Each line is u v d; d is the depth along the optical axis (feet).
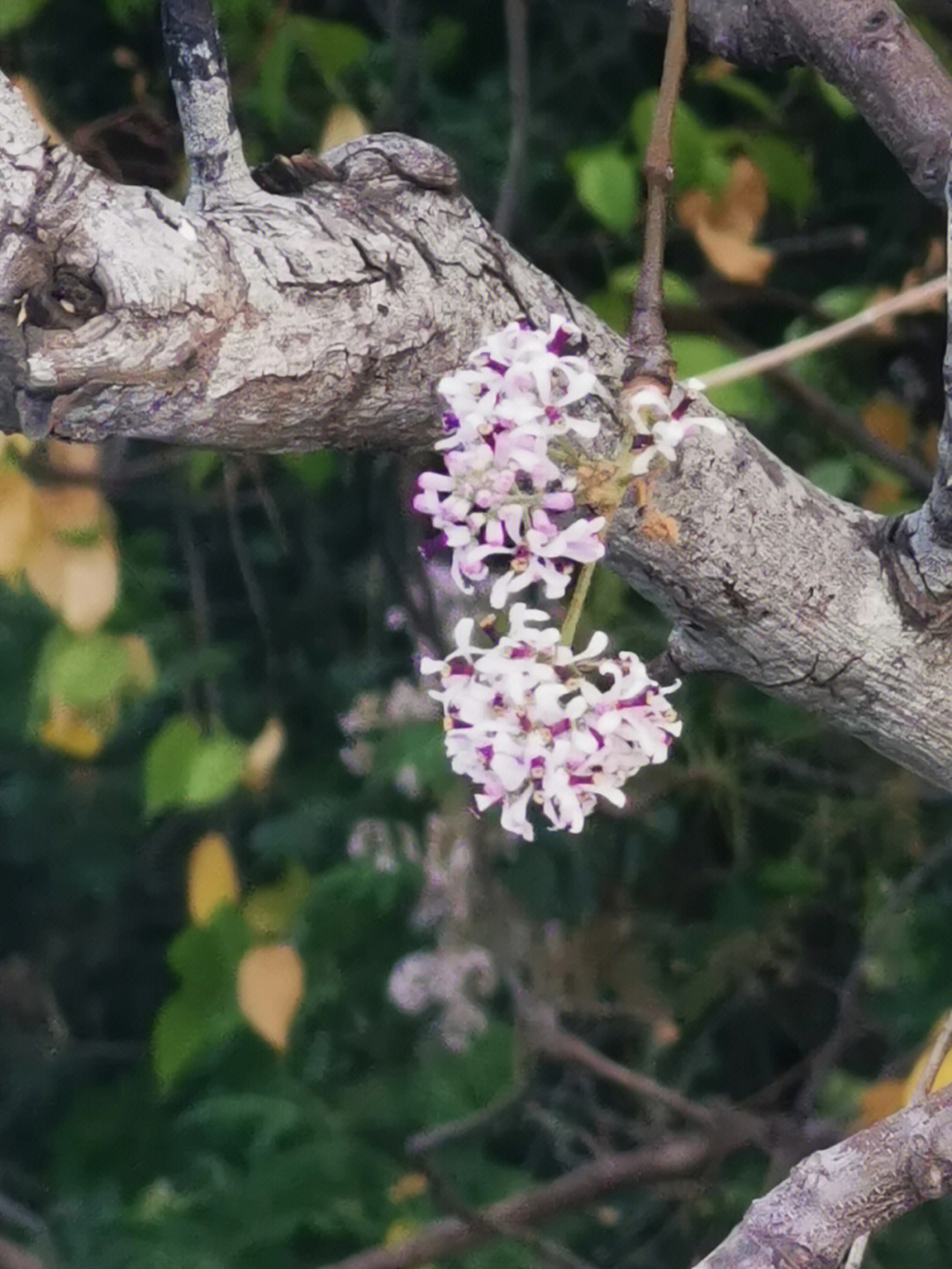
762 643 1.37
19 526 2.26
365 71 2.72
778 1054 3.52
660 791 2.95
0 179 1.08
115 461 2.53
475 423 1.12
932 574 1.34
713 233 2.27
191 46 1.18
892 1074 2.76
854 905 3.24
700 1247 3.30
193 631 3.24
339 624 3.59
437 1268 3.48
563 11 2.77
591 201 2.12
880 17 1.54
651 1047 3.37
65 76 2.63
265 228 1.17
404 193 1.24
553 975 3.13
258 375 1.16
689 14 1.64
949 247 1.24
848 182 2.78
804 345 1.53
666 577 1.34
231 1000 2.37
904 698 1.38
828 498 1.38
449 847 3.19
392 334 1.20
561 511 1.14
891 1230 3.17
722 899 3.19
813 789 3.16
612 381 1.29
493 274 1.25
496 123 2.83
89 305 1.12
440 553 1.27
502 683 1.13
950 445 1.26
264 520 3.48
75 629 2.35
